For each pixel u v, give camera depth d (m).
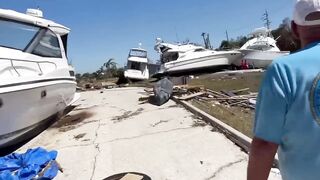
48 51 8.75
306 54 1.49
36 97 7.25
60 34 10.25
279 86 1.49
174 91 12.62
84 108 11.73
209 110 8.88
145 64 30.83
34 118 7.55
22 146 7.15
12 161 5.32
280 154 1.62
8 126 6.49
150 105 10.97
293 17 1.63
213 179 4.45
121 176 4.77
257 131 1.59
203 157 5.27
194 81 22.91
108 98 14.55
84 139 7.19
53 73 8.34
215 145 5.78
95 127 8.30
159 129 7.38
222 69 32.47
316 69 1.44
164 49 32.22
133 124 8.20
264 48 33.38
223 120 7.36
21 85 6.52
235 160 5.00
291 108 1.48
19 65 7.11
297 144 1.50
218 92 13.80
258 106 1.62
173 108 9.99
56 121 9.63
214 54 31.34
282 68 1.51
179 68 30.12
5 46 7.43
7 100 6.19
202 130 6.88
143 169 5.05
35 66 7.76
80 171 5.24
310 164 1.48
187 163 5.10
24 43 7.87
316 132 1.44
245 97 12.07
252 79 22.27
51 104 8.55
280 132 1.54
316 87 1.43
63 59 9.60
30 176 4.82
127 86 23.70
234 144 5.75
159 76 30.55
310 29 1.55
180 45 32.06
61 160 5.84
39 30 8.47
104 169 5.21
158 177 4.71
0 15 7.64
